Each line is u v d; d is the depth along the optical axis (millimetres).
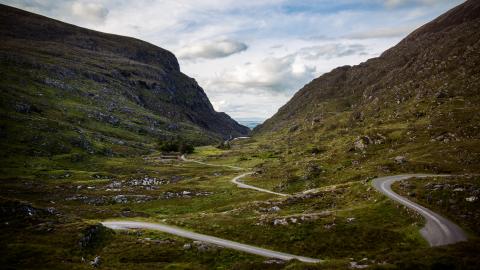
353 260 45375
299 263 47031
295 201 92938
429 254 41062
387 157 136000
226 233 68938
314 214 72688
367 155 146375
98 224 67938
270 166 186500
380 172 111562
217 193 130125
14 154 166375
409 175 101125
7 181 132000
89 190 131875
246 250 59594
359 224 63906
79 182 142000
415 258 40406
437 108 186000
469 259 38625
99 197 121000
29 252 51438
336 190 94812
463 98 189125
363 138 164375
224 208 102625
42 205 105375
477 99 180125
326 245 59250
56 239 57719
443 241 52031
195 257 58188
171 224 78062
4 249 51219
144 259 57312
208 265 55531
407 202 70875
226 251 59156
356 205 77500
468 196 66188
